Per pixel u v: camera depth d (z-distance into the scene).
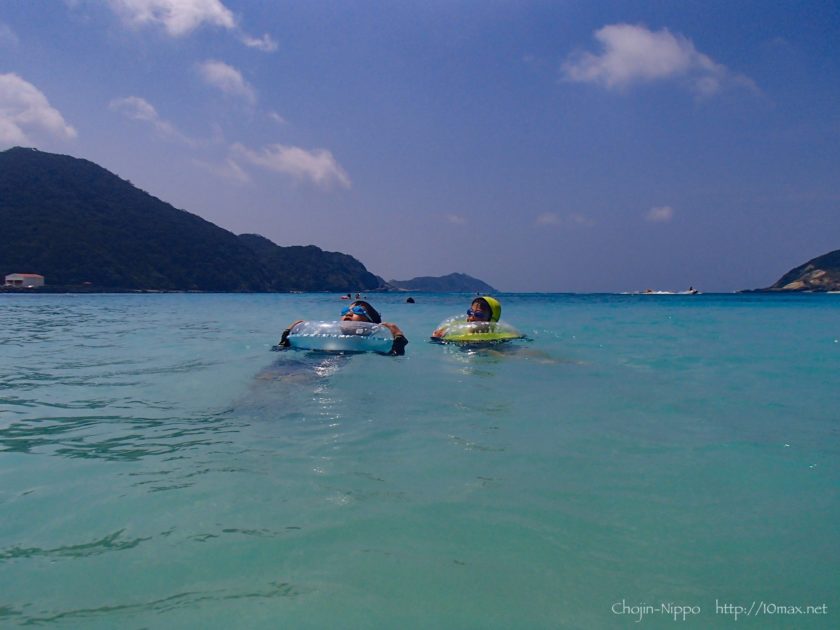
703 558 2.61
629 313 29.59
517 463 3.96
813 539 2.82
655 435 4.74
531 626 2.07
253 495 3.32
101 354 10.25
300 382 7.24
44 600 2.19
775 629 2.06
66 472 3.72
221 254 123.31
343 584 2.35
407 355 10.14
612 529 2.91
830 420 5.30
